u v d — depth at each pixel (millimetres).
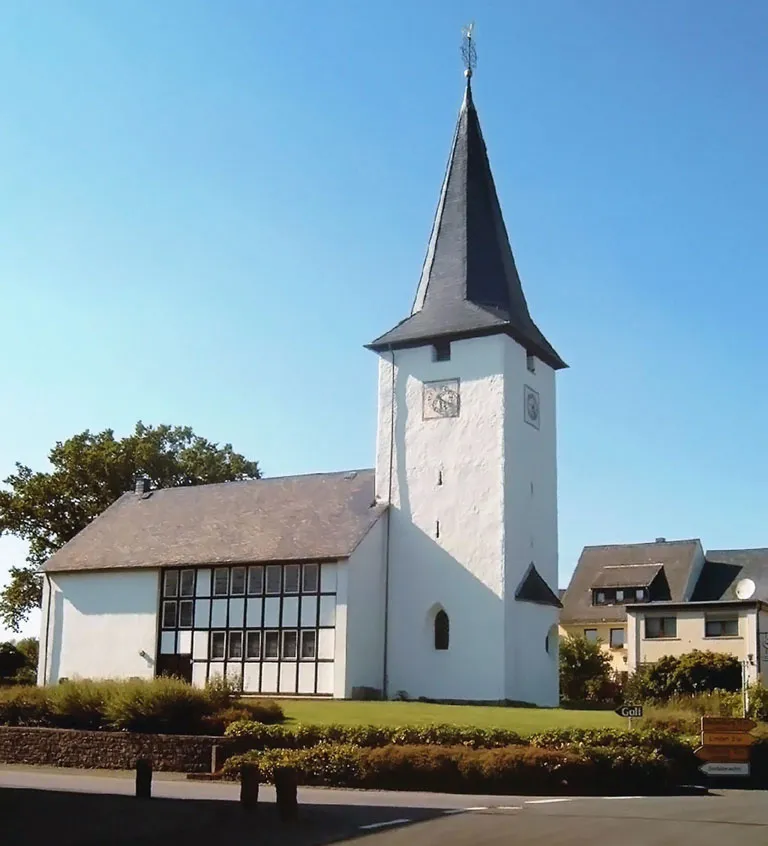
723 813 18594
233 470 69562
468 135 48688
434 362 45344
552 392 48281
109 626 47531
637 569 64375
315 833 15547
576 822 16828
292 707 35000
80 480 63688
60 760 29453
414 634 43344
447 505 43812
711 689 47094
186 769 27453
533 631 43438
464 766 23688
